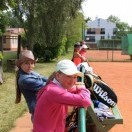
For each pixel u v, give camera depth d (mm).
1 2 16016
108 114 5734
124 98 12969
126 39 42469
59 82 3766
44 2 26703
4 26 16812
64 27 29203
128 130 8516
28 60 5156
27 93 5125
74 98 3725
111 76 21859
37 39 28406
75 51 13195
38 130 3738
